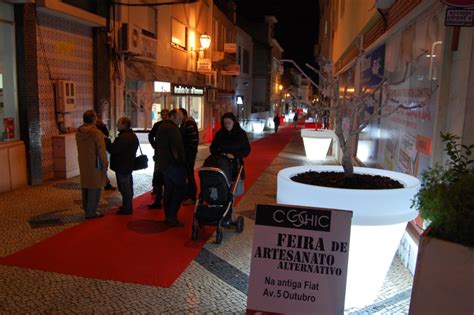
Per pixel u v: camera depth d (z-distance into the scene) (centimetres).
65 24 1084
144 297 468
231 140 717
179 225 716
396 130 703
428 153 518
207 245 635
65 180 1035
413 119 596
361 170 551
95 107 1222
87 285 492
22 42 933
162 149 698
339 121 497
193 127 847
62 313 430
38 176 983
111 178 1090
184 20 1902
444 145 482
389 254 438
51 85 1041
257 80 4447
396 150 698
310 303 360
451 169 374
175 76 1733
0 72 912
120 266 548
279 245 365
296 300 362
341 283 357
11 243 615
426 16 557
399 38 709
